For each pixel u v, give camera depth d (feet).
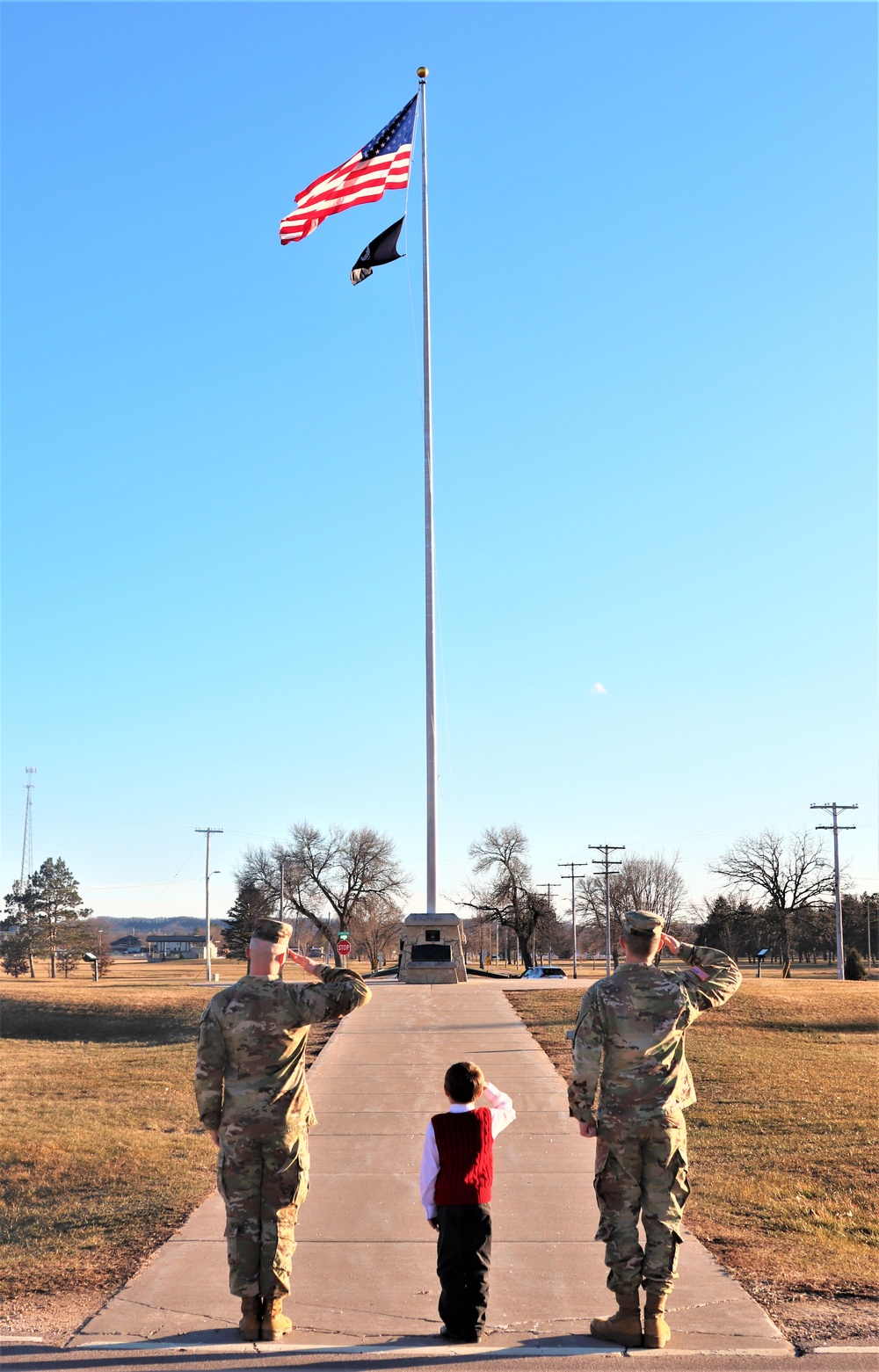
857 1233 27.50
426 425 96.99
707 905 354.54
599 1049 19.99
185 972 352.49
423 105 100.32
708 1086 47.55
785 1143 37.35
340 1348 19.36
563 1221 28.30
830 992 85.25
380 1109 40.96
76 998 100.78
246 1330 20.11
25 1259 25.59
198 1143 38.63
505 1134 37.42
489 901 280.10
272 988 20.56
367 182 88.74
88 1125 41.81
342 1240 26.63
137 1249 26.09
